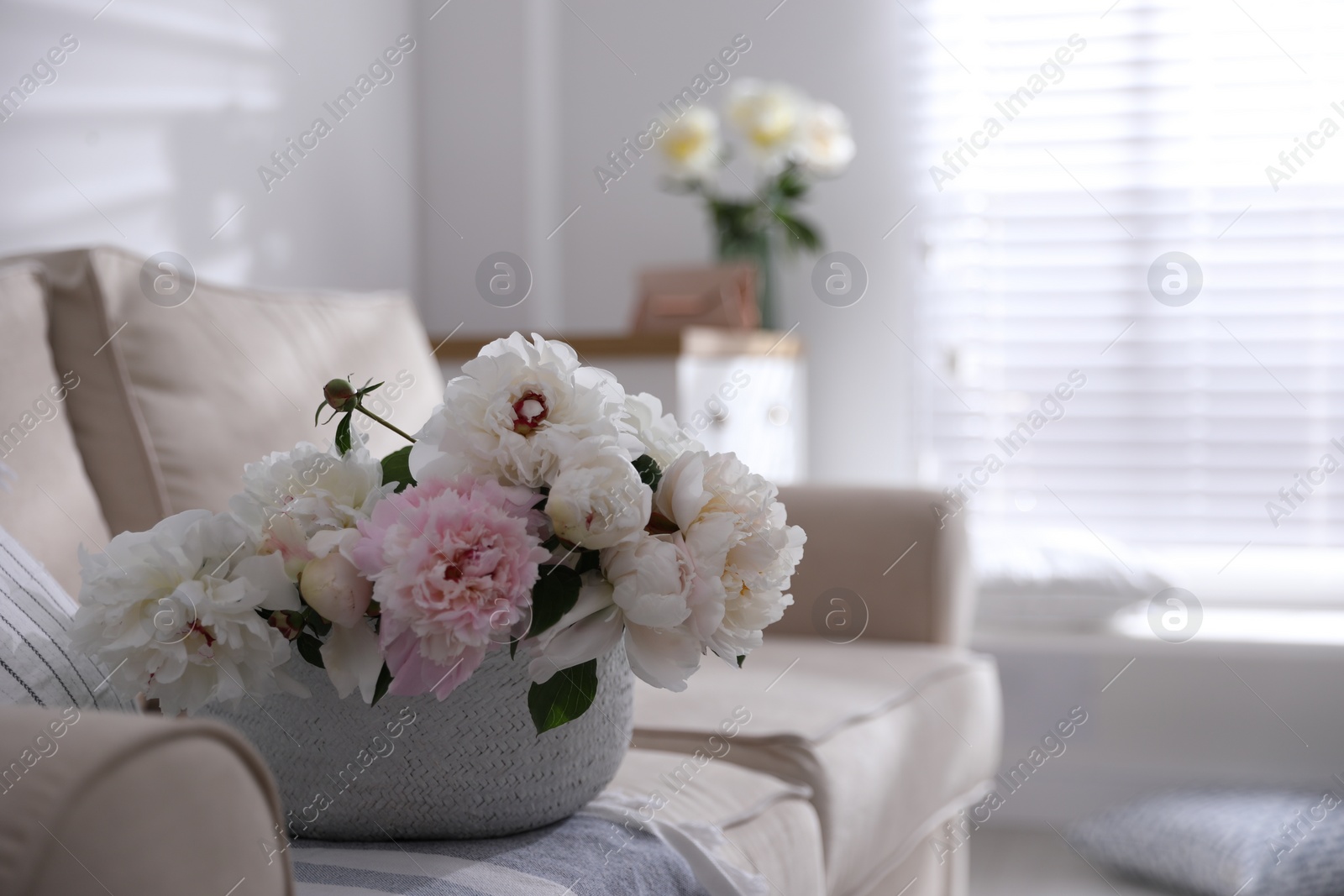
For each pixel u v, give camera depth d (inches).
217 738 18.3
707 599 27.9
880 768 49.9
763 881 33.5
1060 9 105.0
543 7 106.0
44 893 15.8
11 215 55.4
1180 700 91.4
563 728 30.7
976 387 107.9
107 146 62.7
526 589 26.7
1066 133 105.5
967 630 71.1
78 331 45.5
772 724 47.0
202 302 51.2
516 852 30.3
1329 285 100.6
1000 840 91.4
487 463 28.1
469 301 104.3
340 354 57.9
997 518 107.3
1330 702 89.6
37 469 40.1
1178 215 103.3
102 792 16.4
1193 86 102.5
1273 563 102.5
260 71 78.6
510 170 103.3
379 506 27.0
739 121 101.0
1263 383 102.1
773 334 100.8
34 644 27.2
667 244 113.1
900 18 108.9
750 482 29.4
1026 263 106.7
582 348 85.1
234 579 26.5
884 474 110.1
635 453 29.6
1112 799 92.4
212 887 18.1
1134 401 104.6
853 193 110.4
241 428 49.2
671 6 112.3
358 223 92.9
